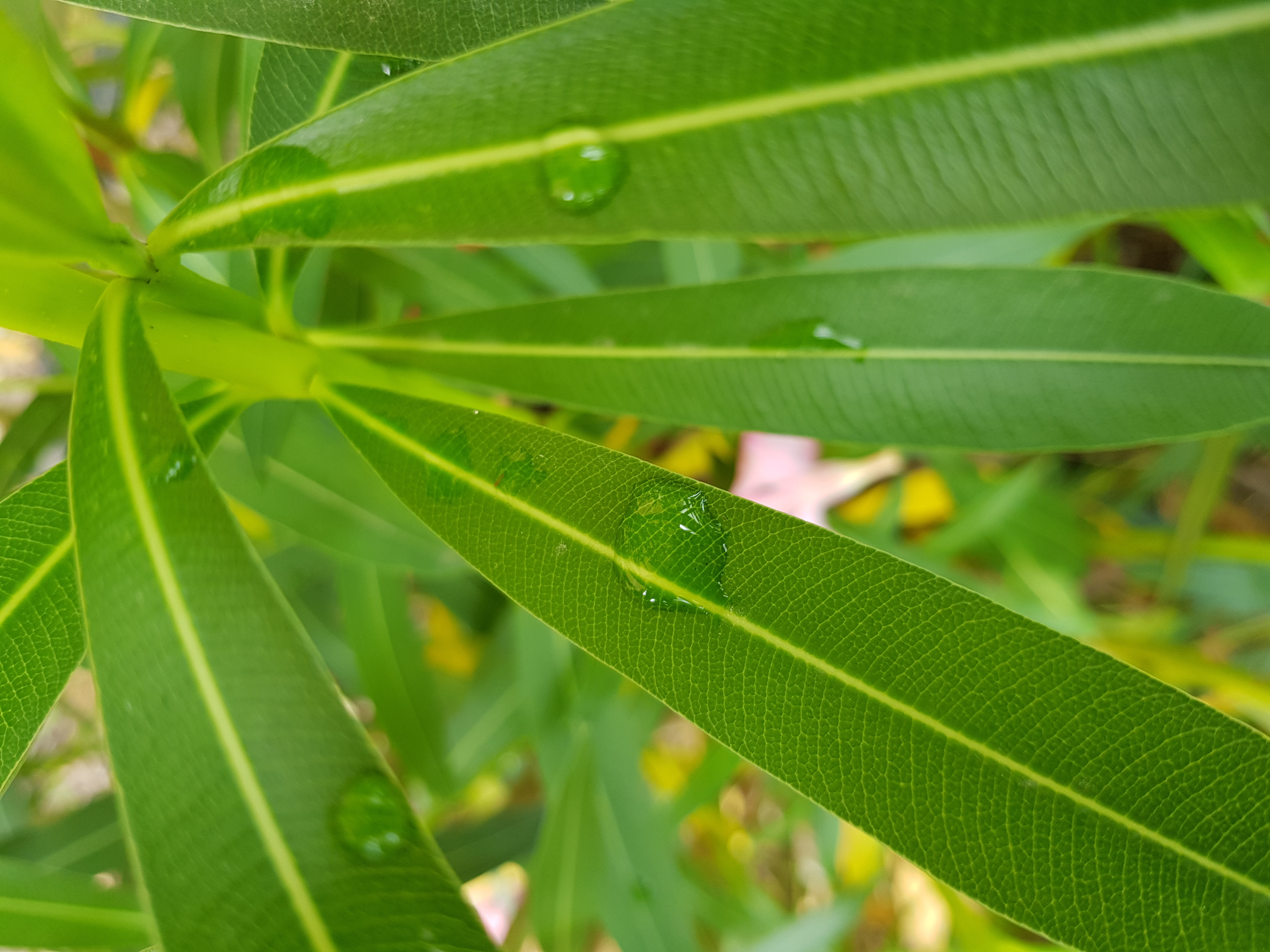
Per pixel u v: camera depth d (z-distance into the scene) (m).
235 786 0.08
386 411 0.12
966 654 0.09
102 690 0.08
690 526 0.10
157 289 0.10
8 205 0.09
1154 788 0.09
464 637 0.28
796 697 0.10
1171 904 0.09
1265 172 0.08
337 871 0.08
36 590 0.11
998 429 0.13
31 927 0.16
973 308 0.13
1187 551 0.23
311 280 0.18
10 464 0.19
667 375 0.14
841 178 0.08
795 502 0.26
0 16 0.08
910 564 0.09
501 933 0.31
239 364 0.12
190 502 0.09
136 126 0.25
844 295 0.13
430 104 0.09
